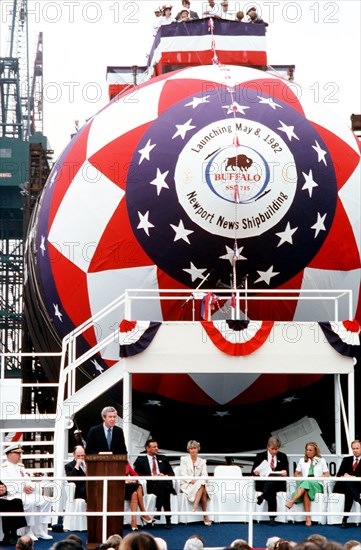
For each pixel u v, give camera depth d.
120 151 22.42
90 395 20.39
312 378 22.83
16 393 31.47
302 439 23.44
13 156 58.50
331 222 22.17
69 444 24.44
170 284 22.03
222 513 16.59
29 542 12.77
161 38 26.42
